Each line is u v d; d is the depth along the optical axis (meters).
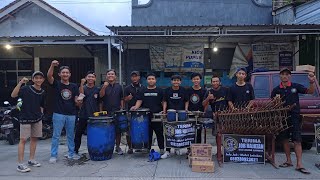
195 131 7.05
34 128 6.63
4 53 14.00
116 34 10.94
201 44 13.10
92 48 13.59
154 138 8.91
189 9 14.84
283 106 6.34
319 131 6.60
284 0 14.92
